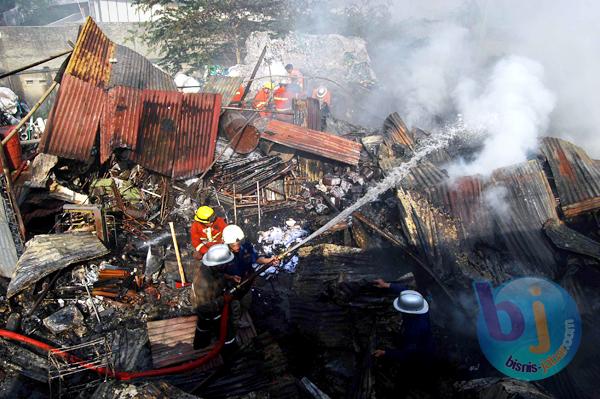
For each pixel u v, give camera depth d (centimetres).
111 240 732
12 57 2134
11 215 689
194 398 321
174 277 669
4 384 496
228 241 568
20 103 1245
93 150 845
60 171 811
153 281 663
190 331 563
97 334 574
